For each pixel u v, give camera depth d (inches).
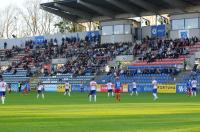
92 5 3437.5
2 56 3885.3
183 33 3225.9
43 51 3764.8
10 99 2006.6
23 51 3873.0
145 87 2864.2
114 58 3284.9
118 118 950.4
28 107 1369.3
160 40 3294.8
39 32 5398.6
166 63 2987.2
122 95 2432.3
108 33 3548.2
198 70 2805.1
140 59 3166.8
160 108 1301.7
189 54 2992.1
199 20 3169.3
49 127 759.1
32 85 3346.5
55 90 3235.7
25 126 778.2
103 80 3061.0
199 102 1668.3
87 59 3398.1
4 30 5595.5
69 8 3563.0
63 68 3403.1
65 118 949.8
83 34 3752.5
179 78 2797.7
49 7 3622.0
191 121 869.8
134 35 3533.5
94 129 722.2
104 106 1421.0
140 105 1469.0
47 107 1366.9
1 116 1011.3
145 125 789.9
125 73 3043.8
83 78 3186.5
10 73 3595.0
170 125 786.2
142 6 3299.7
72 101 1793.8
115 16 3671.3
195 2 3198.8
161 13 3472.0
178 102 1670.8
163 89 2751.0
